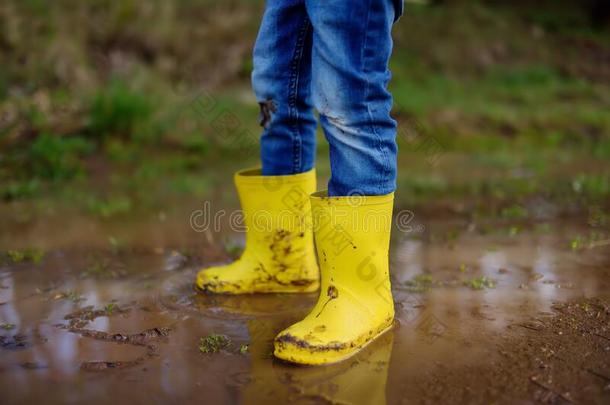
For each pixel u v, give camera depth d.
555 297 1.70
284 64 1.63
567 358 1.33
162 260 2.16
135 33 5.64
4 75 4.81
